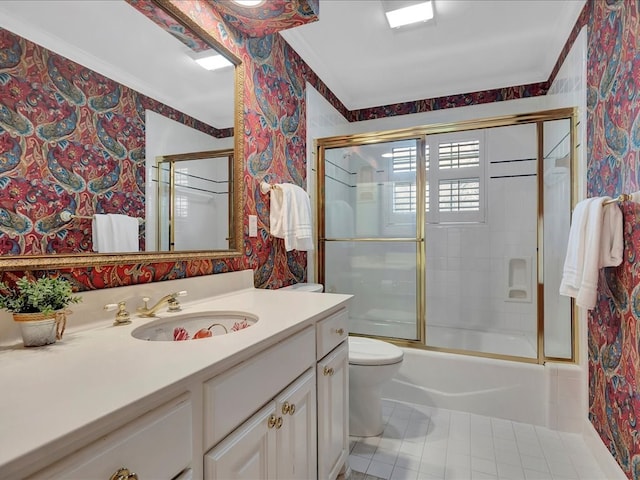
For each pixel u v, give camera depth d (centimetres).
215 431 76
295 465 109
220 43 165
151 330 112
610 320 156
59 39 101
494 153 307
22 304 84
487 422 204
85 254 106
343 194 306
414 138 264
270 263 207
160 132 135
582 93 193
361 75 295
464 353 228
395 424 202
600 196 168
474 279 315
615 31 150
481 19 220
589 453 172
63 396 57
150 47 132
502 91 310
